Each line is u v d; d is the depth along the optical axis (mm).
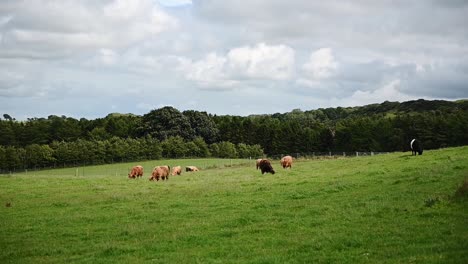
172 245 18219
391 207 21734
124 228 22250
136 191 35812
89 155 116875
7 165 110125
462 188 21438
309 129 146000
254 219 22125
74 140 139250
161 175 47812
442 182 26500
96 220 24906
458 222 17672
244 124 153375
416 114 133375
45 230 23062
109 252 17828
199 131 150125
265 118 186500
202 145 132625
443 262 12812
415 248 14797
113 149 118562
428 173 30109
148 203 29500
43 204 31391
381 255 14531
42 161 113688
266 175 43250
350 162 48656
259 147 139375
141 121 150125
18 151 113812
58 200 32969
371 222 19391
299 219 21281
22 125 144250
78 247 19266
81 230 22578
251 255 15922
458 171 29375
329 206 23766
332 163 51062
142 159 121375
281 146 144625
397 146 121250
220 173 54031
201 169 79438
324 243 16625
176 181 44438
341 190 28922
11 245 20297
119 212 26875
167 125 144625
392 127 125062
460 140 109938
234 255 16094
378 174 34375
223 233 19578
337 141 134500
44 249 19172
